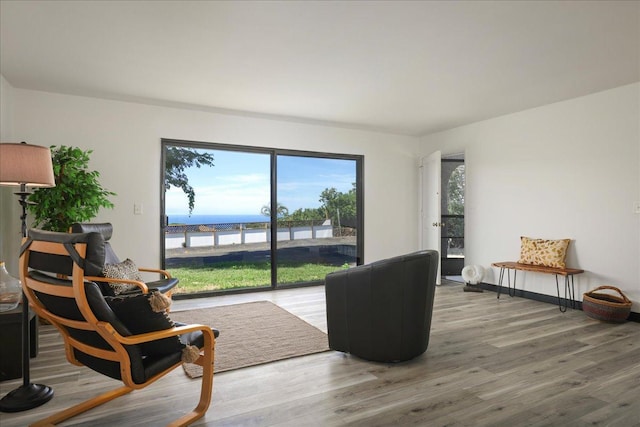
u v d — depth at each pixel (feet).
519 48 9.91
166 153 15.53
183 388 7.77
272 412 6.84
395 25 8.66
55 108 13.53
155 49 9.96
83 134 13.93
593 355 9.57
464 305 14.83
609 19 8.39
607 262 13.50
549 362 9.11
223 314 13.21
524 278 16.16
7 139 12.47
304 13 8.14
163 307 5.84
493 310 14.06
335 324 9.46
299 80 12.28
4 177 7.38
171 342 6.22
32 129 13.21
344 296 9.25
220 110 15.85
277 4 7.77
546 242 14.97
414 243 21.15
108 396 7.18
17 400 6.93
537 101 14.80
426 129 19.56
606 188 13.51
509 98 14.39
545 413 6.80
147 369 5.86
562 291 14.76
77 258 5.16
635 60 10.75
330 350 9.87
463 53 10.21
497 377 8.29
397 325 8.73
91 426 6.35
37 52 10.15
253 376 8.34
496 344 10.36
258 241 17.30
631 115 12.86
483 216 17.87
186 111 15.65
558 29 8.86
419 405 7.08
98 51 10.07
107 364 6.00
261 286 17.29
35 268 6.05
